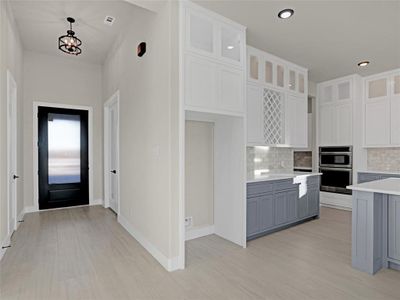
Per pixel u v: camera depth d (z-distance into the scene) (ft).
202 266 8.29
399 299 6.46
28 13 11.16
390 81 15.25
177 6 8.11
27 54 15.33
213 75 9.00
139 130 10.59
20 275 7.62
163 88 8.36
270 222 11.48
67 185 16.75
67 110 16.75
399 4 8.36
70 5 10.57
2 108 8.96
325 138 17.46
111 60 15.05
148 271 7.91
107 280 7.36
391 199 8.16
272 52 12.48
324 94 17.57
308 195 13.69
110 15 11.41
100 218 14.12
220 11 8.87
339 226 12.89
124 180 12.63
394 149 15.88
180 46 8.07
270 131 12.82
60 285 7.07
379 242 8.16
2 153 8.91
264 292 6.77
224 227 11.04
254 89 11.94
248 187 10.53
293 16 9.20
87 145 17.40
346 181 16.22
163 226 8.34
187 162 10.89
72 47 11.98
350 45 11.66
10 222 10.88
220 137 11.21
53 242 10.39
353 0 8.20
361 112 16.46
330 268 8.18
